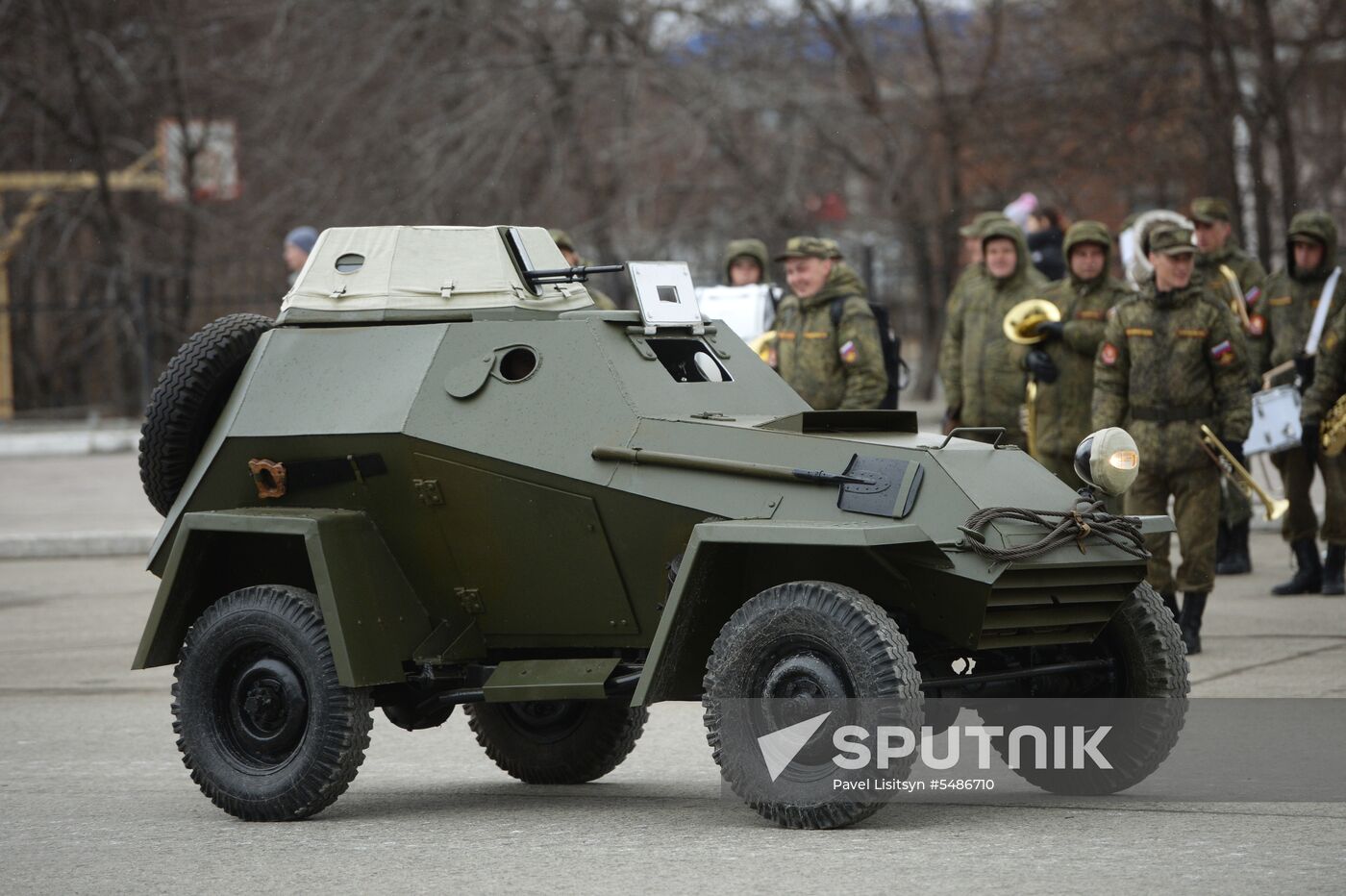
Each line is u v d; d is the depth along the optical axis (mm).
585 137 78312
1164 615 18328
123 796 20328
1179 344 26500
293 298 20125
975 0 76938
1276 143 64375
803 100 74188
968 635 16672
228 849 17156
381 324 19656
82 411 83625
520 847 16781
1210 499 26891
